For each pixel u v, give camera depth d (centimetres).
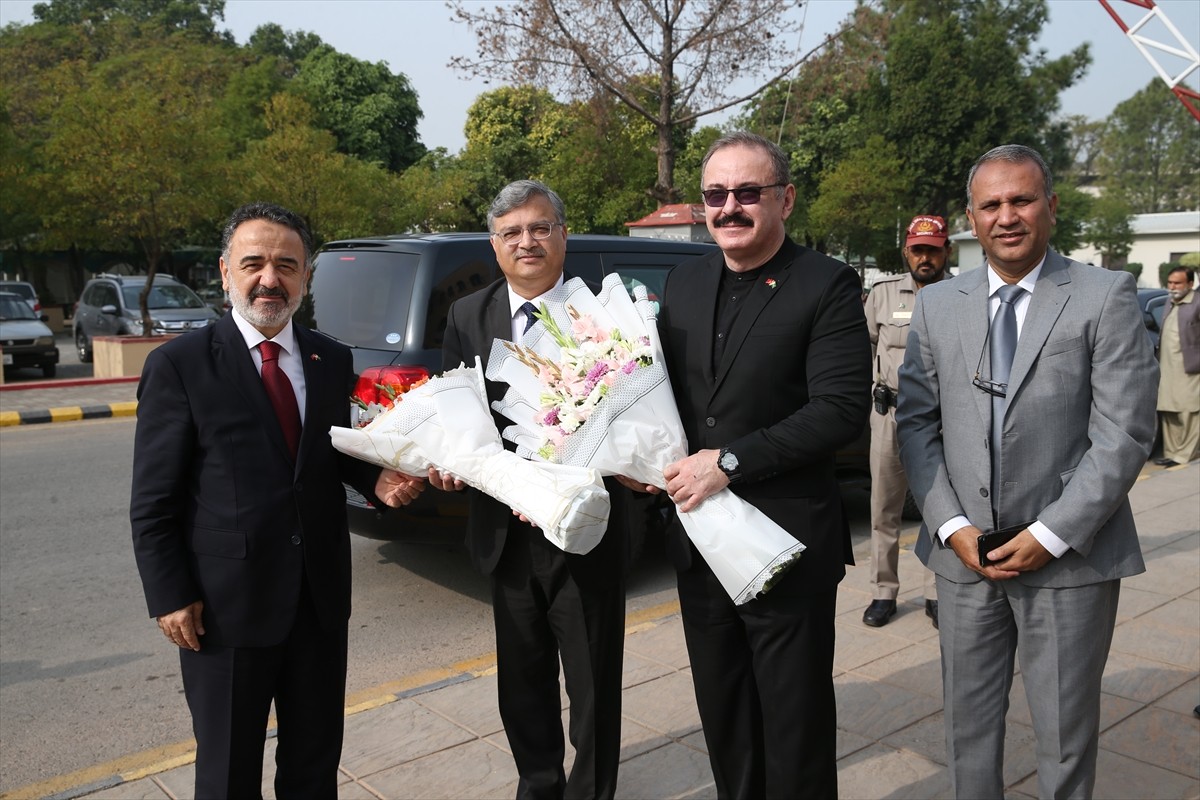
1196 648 398
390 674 410
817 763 245
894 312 434
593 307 266
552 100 2022
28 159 2147
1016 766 309
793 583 239
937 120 2972
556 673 282
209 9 5134
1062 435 231
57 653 435
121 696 391
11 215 2375
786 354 239
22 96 3105
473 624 468
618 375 244
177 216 1534
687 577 257
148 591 221
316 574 236
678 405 257
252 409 230
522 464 242
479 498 274
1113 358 225
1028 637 237
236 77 3186
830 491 248
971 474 240
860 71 1695
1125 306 226
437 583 527
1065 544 222
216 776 227
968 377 242
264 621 227
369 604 496
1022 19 3441
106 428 1082
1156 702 350
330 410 243
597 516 234
